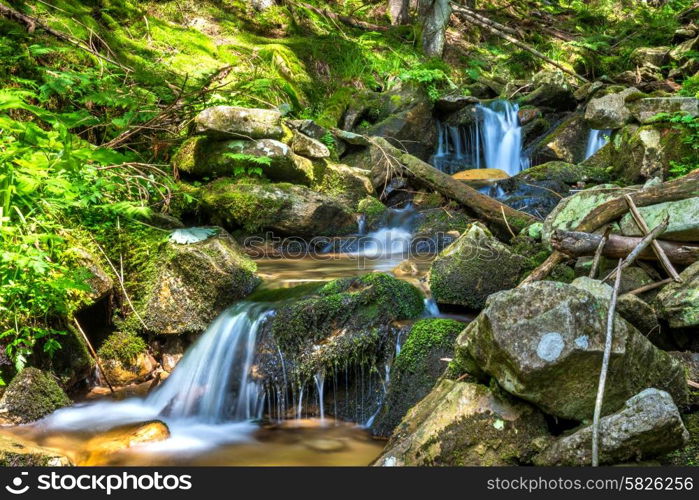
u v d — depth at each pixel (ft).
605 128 24.86
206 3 31.53
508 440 9.70
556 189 23.08
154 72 22.90
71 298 14.58
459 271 14.71
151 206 19.39
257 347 14.32
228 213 20.45
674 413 8.71
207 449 12.50
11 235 13.00
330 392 13.99
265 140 21.22
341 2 39.78
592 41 39.24
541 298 9.35
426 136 28.76
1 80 19.19
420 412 10.84
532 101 31.07
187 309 15.80
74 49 22.08
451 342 13.03
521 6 46.29
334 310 13.98
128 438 12.51
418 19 37.14
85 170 16.37
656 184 14.44
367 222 22.24
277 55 28.48
